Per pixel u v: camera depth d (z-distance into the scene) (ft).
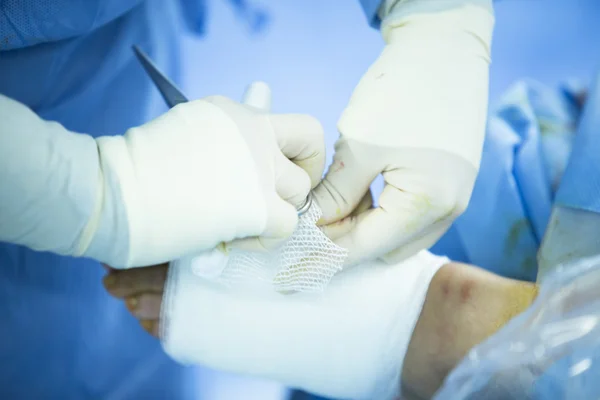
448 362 2.65
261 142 2.02
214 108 1.97
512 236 3.80
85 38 4.02
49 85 3.92
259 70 4.28
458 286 2.70
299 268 2.47
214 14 4.31
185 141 1.87
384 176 2.55
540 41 4.37
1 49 3.64
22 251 3.76
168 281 2.74
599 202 3.01
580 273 2.05
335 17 4.42
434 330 2.69
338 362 2.70
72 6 3.52
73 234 1.76
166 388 3.77
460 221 3.88
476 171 2.53
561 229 3.15
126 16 4.11
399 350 2.71
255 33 4.34
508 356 1.92
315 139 2.29
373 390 2.78
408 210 2.44
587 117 3.31
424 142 2.44
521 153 3.85
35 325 3.73
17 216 1.67
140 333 3.83
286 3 4.40
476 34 2.73
